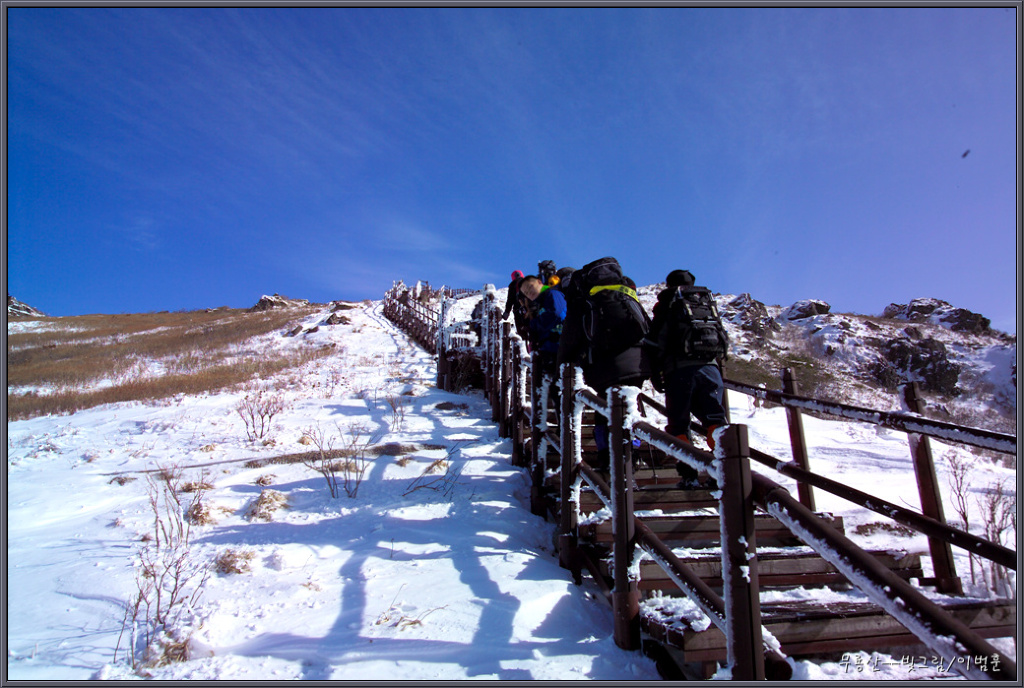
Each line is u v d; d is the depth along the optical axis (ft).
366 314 86.43
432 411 26.22
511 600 9.46
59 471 18.34
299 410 25.98
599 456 12.82
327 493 15.21
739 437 5.27
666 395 11.73
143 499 15.14
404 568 10.83
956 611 8.36
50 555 11.99
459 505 14.57
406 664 7.64
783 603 8.69
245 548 11.78
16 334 94.12
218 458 18.33
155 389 37.22
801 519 4.54
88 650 8.31
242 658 7.97
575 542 11.19
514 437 18.25
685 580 6.63
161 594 10.02
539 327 15.30
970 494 16.24
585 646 8.22
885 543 13.50
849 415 10.22
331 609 9.25
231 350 65.10
